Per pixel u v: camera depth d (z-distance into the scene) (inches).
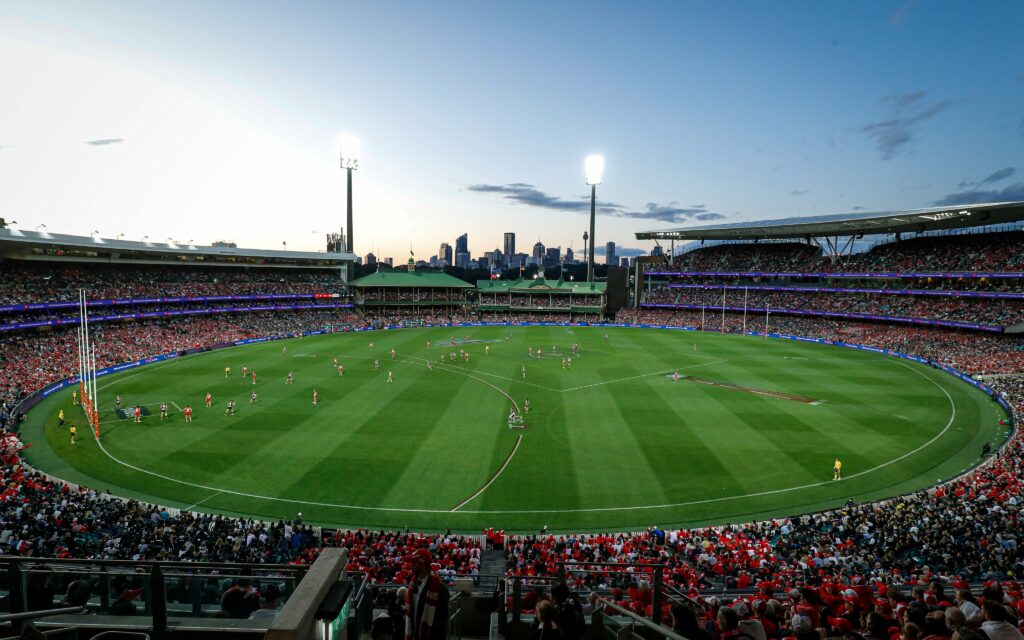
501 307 5871.1
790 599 634.2
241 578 292.2
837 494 1469.0
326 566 251.6
